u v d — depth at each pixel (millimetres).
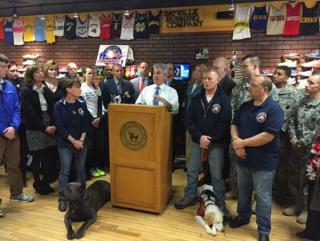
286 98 3299
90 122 3764
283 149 3459
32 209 3254
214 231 2785
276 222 3047
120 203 3256
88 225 2846
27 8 7277
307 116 2994
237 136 2697
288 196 3592
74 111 3395
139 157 3080
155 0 6207
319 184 2443
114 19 6570
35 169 3631
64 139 3355
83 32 6883
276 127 2457
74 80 3408
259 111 2527
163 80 3459
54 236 2730
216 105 2953
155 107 2922
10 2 6812
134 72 6266
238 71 4000
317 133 2590
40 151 3621
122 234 2773
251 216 3092
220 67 3367
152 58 6406
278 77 3354
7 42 7660
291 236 2789
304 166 2959
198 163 3256
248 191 2820
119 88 4336
